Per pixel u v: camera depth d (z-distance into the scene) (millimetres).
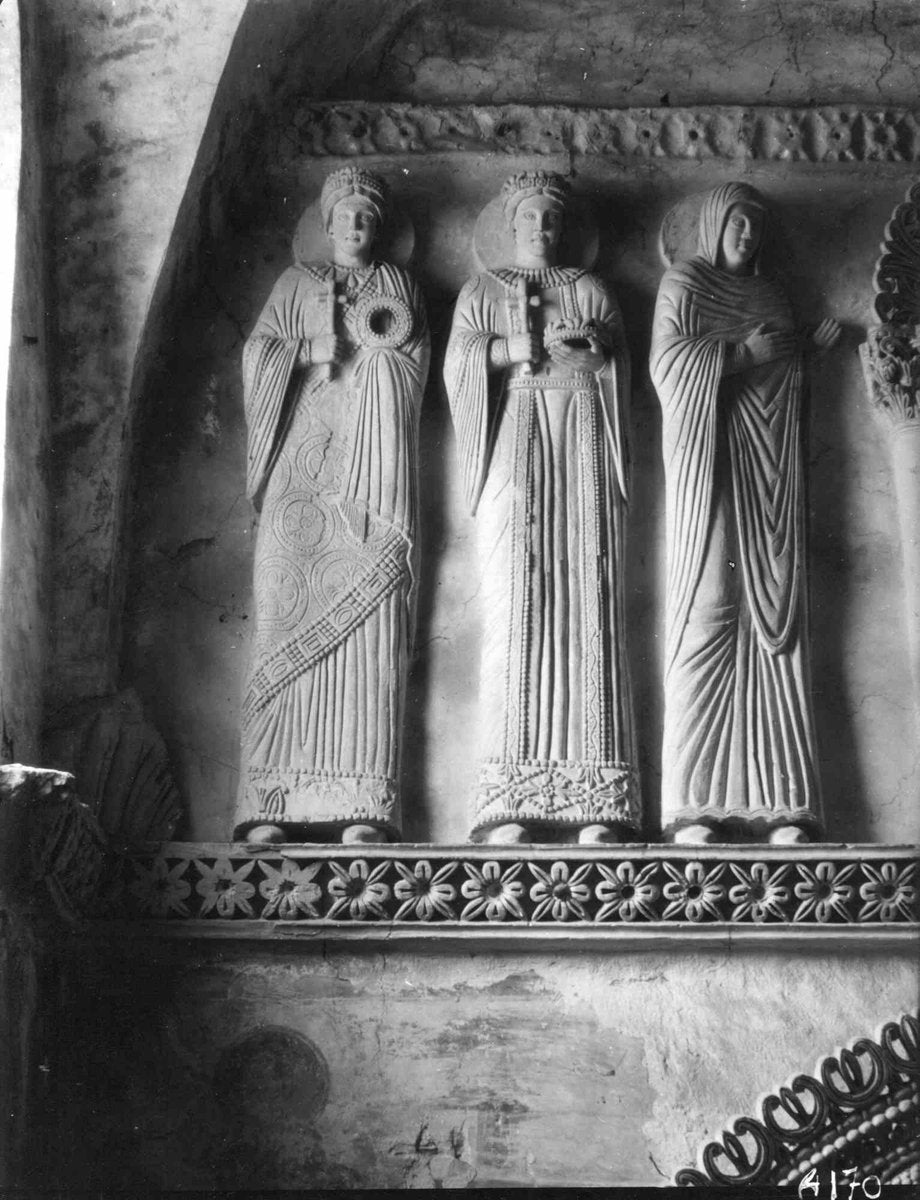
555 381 6379
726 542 6254
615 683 6098
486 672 6160
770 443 6383
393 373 6387
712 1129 5750
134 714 6156
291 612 6172
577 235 6613
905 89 6871
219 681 6250
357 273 6516
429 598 6320
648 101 6863
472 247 6637
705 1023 5852
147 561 6367
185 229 6461
